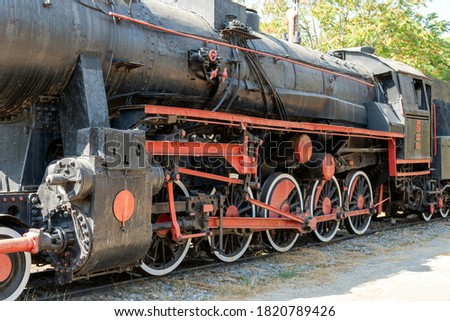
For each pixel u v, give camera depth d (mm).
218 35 7102
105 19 5586
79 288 5785
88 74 5320
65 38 5160
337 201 9391
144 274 6191
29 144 5391
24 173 5328
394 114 10688
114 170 4977
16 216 5117
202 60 6523
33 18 4902
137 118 5602
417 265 7477
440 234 10531
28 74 5027
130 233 5160
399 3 21219
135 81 6020
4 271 4676
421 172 11375
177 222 6160
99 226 4820
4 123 5605
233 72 7191
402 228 11219
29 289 5688
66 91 5406
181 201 6312
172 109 5711
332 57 10375
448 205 13344
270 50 8125
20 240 4422
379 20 20672
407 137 10727
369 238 9820
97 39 5457
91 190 4793
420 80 11828
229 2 7469
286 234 8453
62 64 5207
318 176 8508
